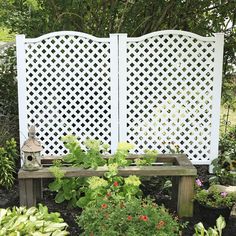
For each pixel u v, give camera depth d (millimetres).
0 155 3318
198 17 4227
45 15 4074
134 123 3611
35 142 2840
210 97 3590
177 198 2939
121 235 2092
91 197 2721
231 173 3301
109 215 2188
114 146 3621
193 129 3650
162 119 3623
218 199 2744
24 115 3525
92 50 3461
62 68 3516
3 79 4508
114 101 3537
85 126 3605
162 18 4070
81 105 3582
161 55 3670
